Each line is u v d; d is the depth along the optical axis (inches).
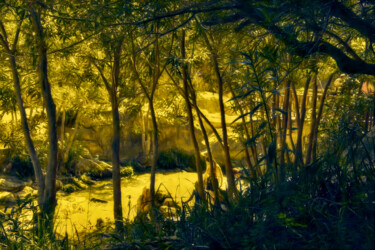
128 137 695.1
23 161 558.9
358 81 282.8
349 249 59.9
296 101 301.0
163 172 657.6
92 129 698.8
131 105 433.4
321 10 102.7
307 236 67.4
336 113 261.6
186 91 272.8
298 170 85.3
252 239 66.7
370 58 196.5
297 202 67.7
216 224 78.1
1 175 543.5
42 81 279.1
